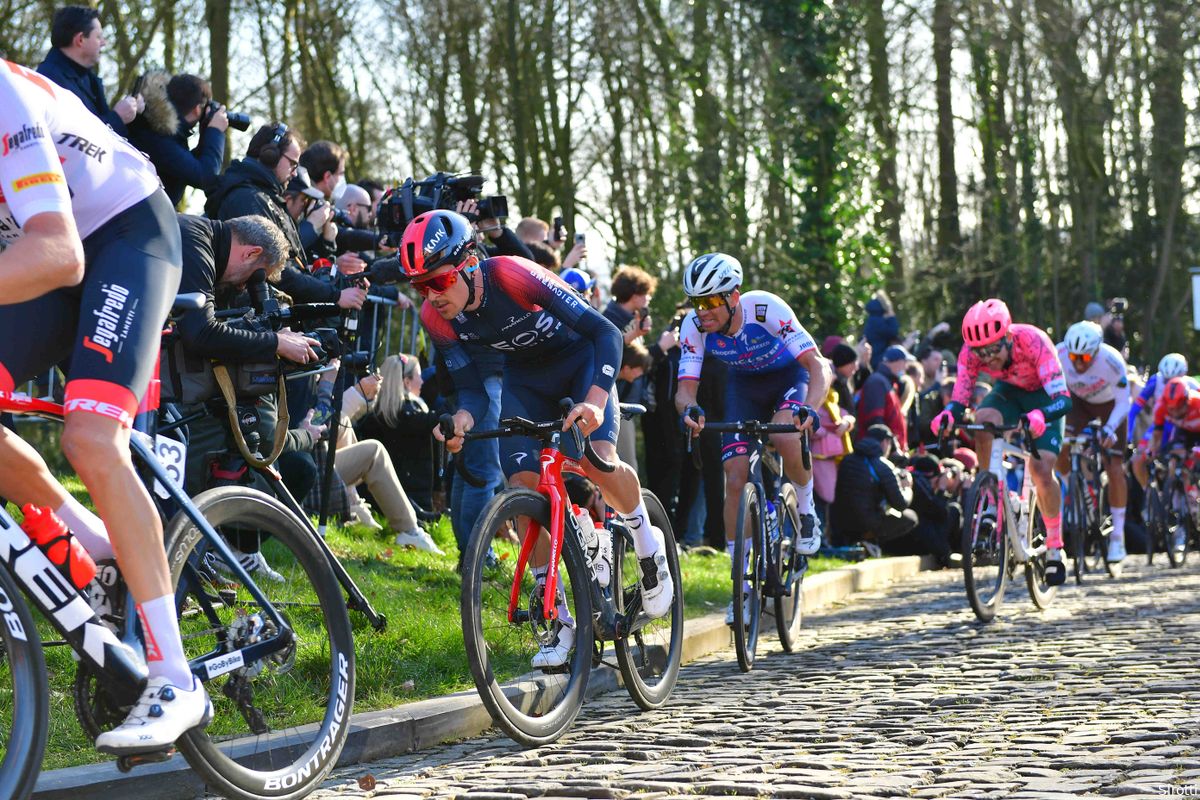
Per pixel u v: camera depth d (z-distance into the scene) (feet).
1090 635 33.50
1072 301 138.31
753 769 19.27
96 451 14.60
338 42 97.09
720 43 93.76
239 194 30.83
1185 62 124.06
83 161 15.03
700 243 94.79
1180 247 137.69
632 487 24.34
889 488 54.65
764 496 31.53
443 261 21.79
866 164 86.28
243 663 16.67
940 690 25.93
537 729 21.45
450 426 21.95
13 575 14.58
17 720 14.39
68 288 15.51
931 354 68.28
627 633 23.99
